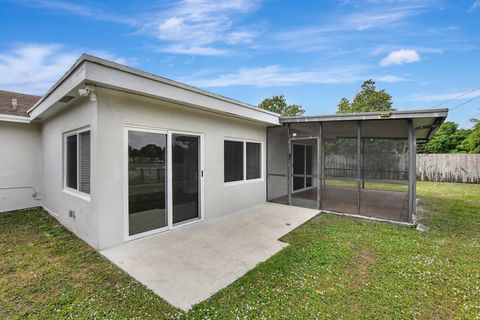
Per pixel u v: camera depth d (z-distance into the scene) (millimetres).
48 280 2904
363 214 6141
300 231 4855
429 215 6148
